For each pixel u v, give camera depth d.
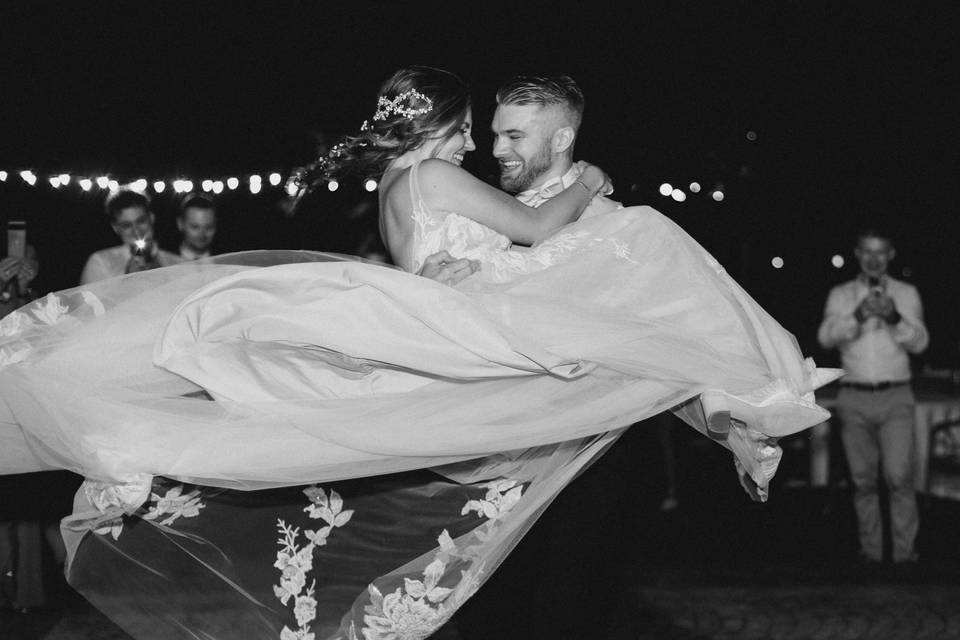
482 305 2.85
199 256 6.10
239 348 2.89
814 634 5.21
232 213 8.58
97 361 2.91
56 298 3.04
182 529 2.96
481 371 2.79
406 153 3.17
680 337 2.85
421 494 2.97
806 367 3.02
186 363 2.84
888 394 6.74
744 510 8.40
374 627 2.93
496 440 2.75
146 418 2.79
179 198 8.70
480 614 3.13
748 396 2.83
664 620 5.43
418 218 3.01
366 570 2.97
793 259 11.43
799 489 9.26
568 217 3.09
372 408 2.79
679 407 3.07
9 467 2.98
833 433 8.38
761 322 2.99
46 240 8.32
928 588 6.11
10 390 2.83
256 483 2.78
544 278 2.95
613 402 2.79
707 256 3.05
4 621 5.37
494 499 2.95
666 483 8.66
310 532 2.97
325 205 8.29
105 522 2.94
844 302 6.84
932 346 11.73
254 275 2.89
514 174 3.22
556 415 2.78
